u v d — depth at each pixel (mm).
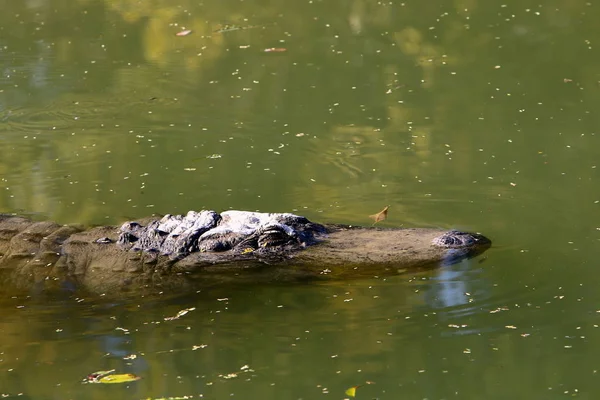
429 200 15336
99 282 12727
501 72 22094
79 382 10672
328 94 21203
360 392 10266
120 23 27188
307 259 12578
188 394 10320
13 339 11625
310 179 16562
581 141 17812
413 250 12734
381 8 27609
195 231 13195
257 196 15766
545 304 11766
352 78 22141
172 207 15391
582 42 23797
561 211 14648
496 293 12000
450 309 11695
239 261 12672
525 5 27125
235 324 11703
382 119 19562
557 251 13164
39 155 18328
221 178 16766
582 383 10266
